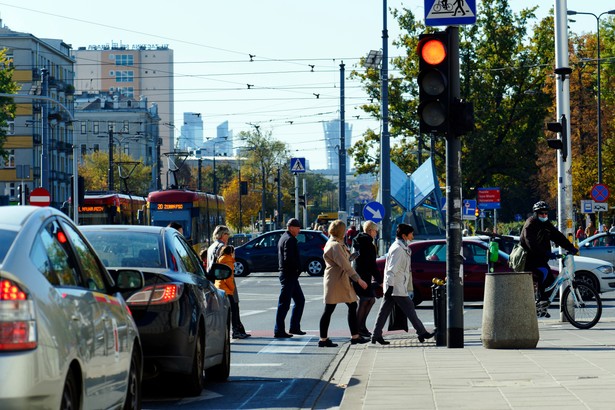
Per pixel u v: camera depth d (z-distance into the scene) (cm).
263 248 8388
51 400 1107
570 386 2028
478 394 1973
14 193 19162
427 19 2748
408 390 2072
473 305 5212
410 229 3316
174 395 2225
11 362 1060
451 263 2945
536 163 12850
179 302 2055
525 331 2878
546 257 3769
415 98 12212
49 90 19588
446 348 2998
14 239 1185
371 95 12394
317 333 3919
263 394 2272
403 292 3294
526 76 12412
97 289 1414
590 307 3616
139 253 2130
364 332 3569
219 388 2373
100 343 1331
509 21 12438
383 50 7938
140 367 1630
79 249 1411
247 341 3578
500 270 4866
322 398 2223
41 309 1118
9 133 18988
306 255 8219
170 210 8850
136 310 2031
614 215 13238
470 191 12669
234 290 3688
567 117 3828
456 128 2786
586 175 12438
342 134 10681
